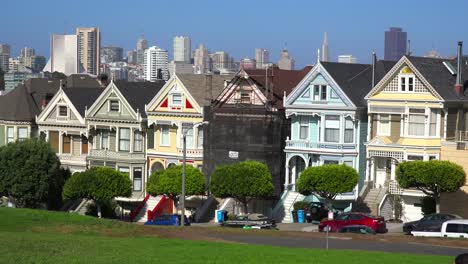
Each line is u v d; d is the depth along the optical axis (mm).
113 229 58844
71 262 43281
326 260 43875
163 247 48688
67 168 97500
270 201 84500
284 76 89562
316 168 76500
